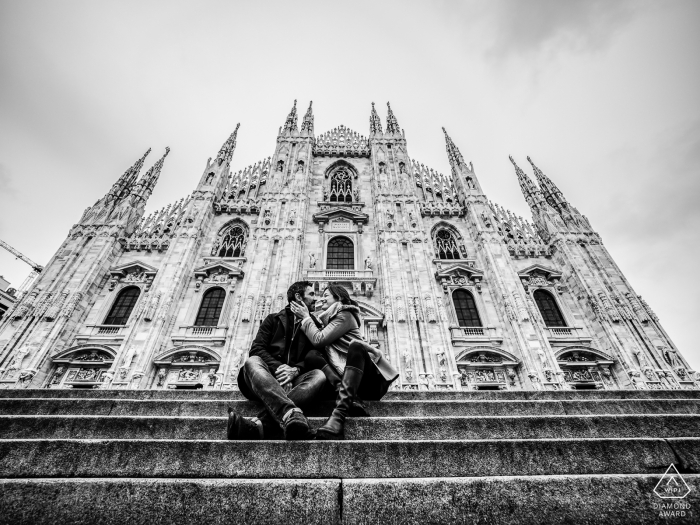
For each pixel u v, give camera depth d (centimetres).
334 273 2981
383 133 4291
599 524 294
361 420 484
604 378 2502
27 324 2478
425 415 609
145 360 2362
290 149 4028
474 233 3416
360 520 295
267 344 536
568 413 654
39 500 285
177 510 289
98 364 2403
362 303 2742
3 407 620
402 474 372
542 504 305
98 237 3098
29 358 2333
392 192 3594
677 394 826
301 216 3350
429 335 2559
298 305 570
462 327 2770
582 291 2906
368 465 377
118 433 489
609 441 405
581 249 3197
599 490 314
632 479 321
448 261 3234
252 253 3017
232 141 4281
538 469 382
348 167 4134
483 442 401
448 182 4150
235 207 3575
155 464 368
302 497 305
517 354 2564
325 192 3850
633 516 298
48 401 629
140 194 3616
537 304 2995
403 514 298
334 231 3406
